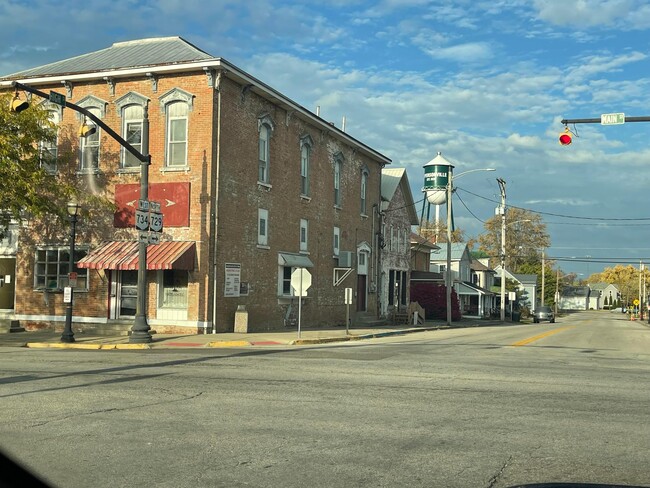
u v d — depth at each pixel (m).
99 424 8.71
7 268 28.14
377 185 42.09
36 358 16.61
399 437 8.24
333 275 35.62
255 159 27.94
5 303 28.12
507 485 6.33
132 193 25.98
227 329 25.94
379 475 6.62
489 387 12.39
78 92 26.89
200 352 19.03
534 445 7.93
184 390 11.43
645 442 8.15
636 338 32.62
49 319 26.88
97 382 12.23
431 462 7.12
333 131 34.47
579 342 27.39
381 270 42.62
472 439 8.19
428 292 54.31
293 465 6.94
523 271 119.06
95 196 25.05
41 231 27.14
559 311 129.88
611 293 195.38
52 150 27.08
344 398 10.89
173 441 7.88
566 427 8.95
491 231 111.62
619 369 16.09
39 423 8.73
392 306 45.03
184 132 25.50
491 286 92.12
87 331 26.20
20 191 22.67
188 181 25.16
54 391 11.17
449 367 15.58
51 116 25.50
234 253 26.39
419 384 12.61
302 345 22.91
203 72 25.17
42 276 27.17
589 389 12.38
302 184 32.41
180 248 24.58
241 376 13.30
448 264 42.84
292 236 31.19
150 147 25.75
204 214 24.91
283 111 30.28
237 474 6.60
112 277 26.09
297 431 8.48
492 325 51.38
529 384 12.89
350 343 24.36
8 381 12.30
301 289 24.98
